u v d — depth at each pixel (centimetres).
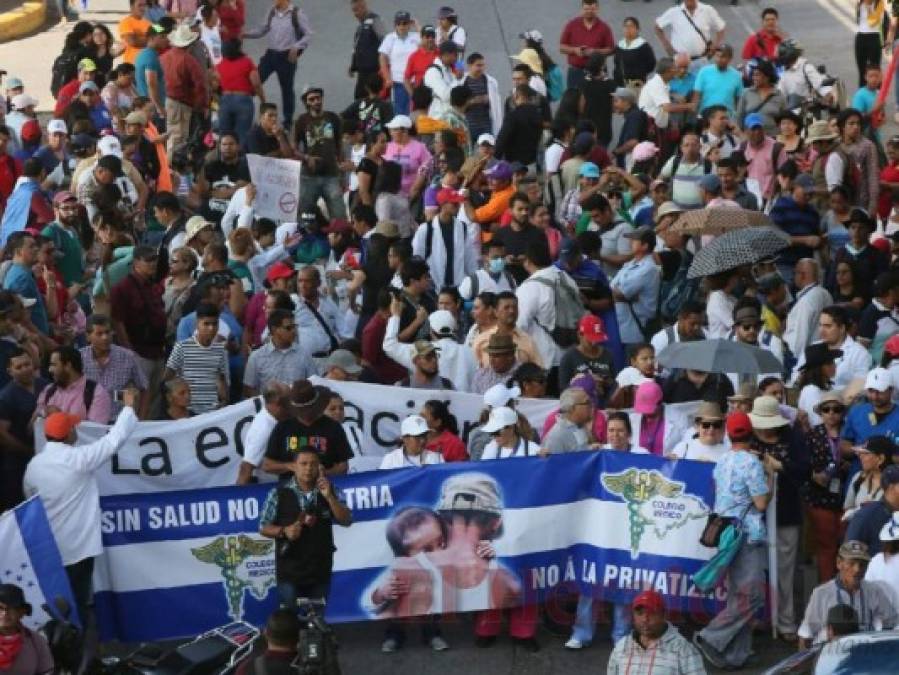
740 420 2972
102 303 3841
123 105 5297
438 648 3098
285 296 3541
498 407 3164
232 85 5278
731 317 3728
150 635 3042
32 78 6162
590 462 3097
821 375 3341
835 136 4606
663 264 4075
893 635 2339
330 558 2914
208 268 3688
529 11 6681
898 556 2822
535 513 3086
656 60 5944
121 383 3356
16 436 3136
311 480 2869
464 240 4097
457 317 3666
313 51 6412
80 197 4412
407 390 3322
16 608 2656
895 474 2884
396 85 5641
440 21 5619
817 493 3169
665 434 3206
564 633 3152
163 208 4119
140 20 5716
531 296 3666
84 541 2944
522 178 4381
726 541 2947
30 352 3256
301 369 3412
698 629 3106
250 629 2842
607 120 5322
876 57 5719
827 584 2803
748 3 6788
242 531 3050
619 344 3831
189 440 3197
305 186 4703
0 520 2852
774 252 3756
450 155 4716
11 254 3744
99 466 2948
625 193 4572
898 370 3366
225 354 3412
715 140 4838
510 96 5250
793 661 2344
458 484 3073
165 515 3031
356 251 4244
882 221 4706
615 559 3088
